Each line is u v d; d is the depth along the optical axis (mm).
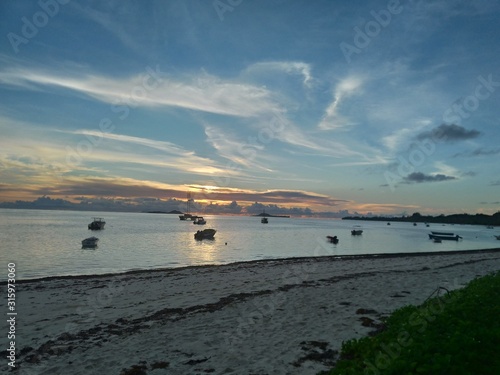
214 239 72188
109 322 12836
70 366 8820
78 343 10555
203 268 28906
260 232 107250
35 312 14398
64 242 57250
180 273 25688
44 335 11414
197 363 8727
